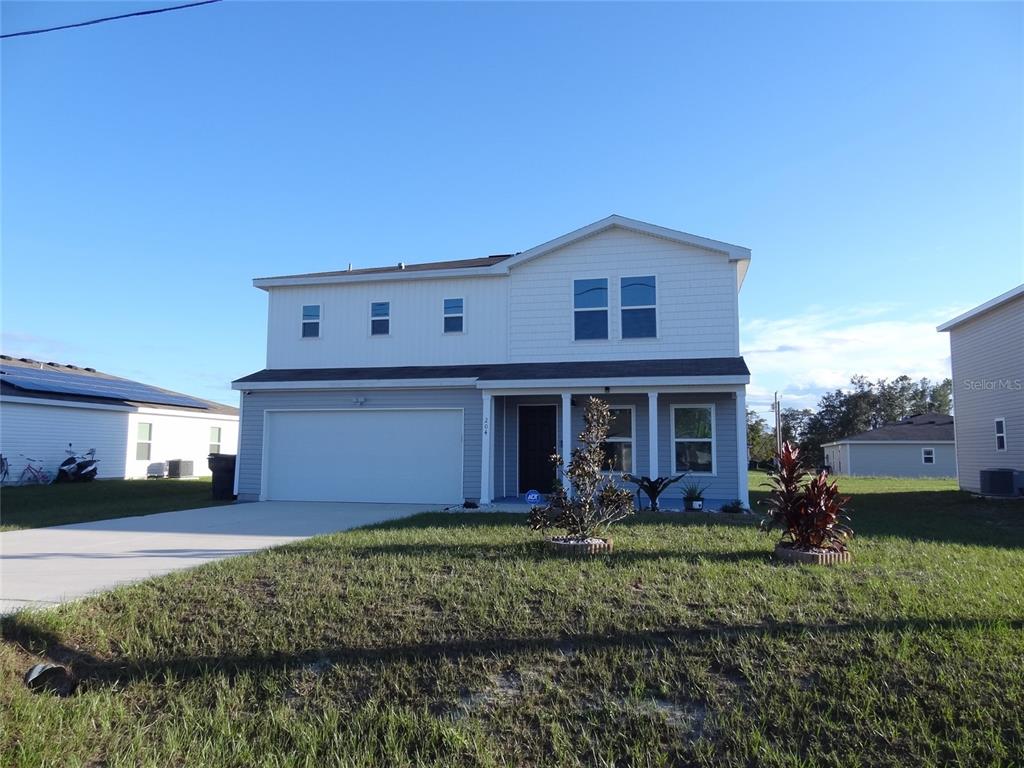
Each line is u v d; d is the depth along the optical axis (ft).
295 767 12.07
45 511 42.93
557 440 48.98
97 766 12.16
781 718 12.59
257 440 50.98
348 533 30.22
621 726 12.75
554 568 21.53
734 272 47.78
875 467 136.87
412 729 12.89
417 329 53.31
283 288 56.34
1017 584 19.74
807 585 19.29
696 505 41.42
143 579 21.47
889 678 13.60
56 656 16.01
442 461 48.24
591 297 49.90
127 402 83.41
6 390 69.46
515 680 14.43
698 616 16.79
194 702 14.29
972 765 11.09
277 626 17.25
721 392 45.65
